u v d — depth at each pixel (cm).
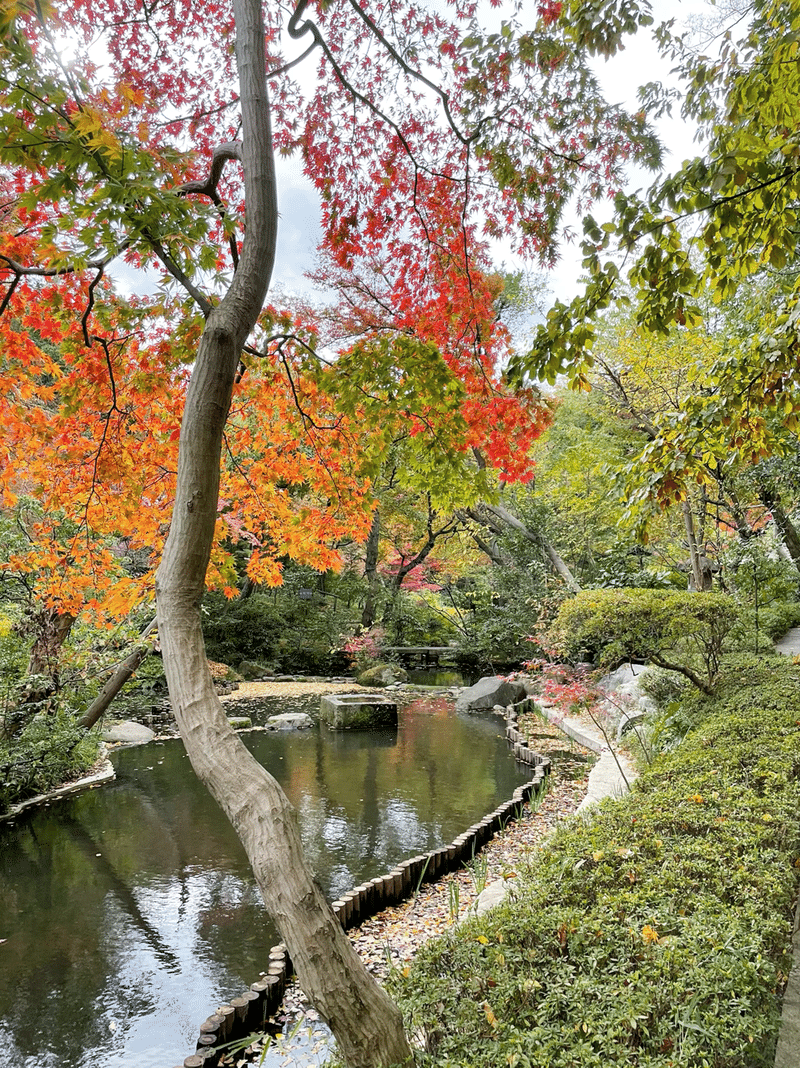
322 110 391
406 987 209
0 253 287
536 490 1452
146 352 342
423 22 363
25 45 181
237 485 400
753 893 228
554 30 319
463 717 1155
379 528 1731
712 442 407
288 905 144
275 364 366
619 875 258
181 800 675
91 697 793
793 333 313
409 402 354
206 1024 303
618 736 799
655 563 1220
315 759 842
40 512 711
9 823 610
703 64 289
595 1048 171
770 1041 181
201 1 351
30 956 385
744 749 392
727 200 240
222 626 1577
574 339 312
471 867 496
